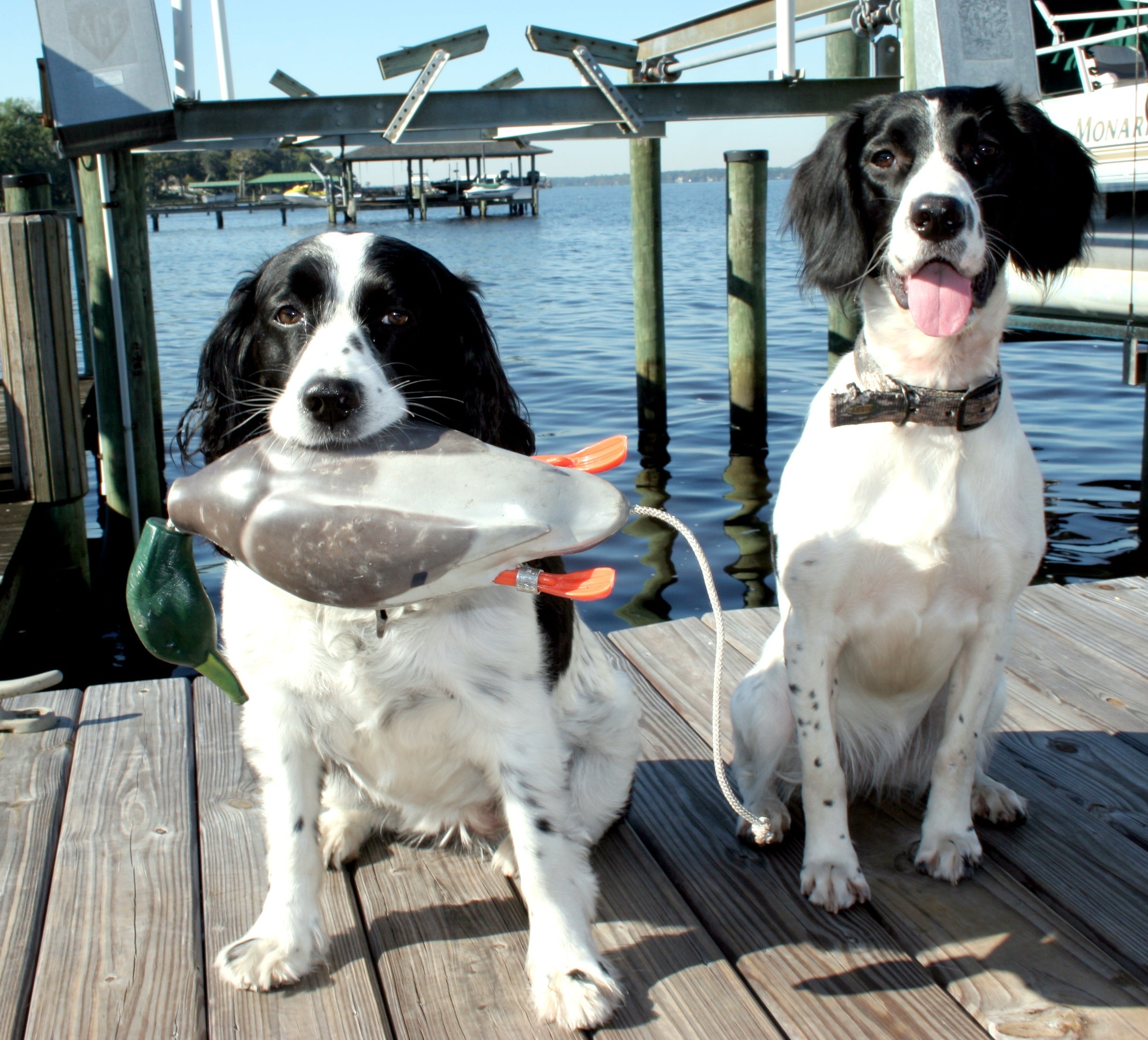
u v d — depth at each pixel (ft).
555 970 6.63
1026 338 28.66
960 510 7.67
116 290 21.11
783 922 7.47
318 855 7.28
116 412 21.85
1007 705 10.36
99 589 19.79
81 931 7.36
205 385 8.15
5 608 15.29
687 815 8.87
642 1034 6.38
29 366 17.49
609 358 37.42
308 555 5.89
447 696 7.06
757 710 8.75
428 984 6.87
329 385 6.23
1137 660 11.10
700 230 131.03
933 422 7.63
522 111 22.93
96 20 19.12
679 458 25.80
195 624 6.46
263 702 7.14
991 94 8.38
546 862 6.98
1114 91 20.62
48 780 9.32
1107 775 9.16
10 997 6.72
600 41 23.67
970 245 7.43
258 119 21.62
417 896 7.82
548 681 7.37
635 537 20.58
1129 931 7.20
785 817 8.54
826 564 7.89
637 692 10.96
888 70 27.94
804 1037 6.33
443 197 203.72
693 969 6.95
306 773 7.29
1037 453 23.70
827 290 8.55
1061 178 8.55
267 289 7.57
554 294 59.72
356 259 7.34
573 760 8.18
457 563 5.73
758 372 27.86
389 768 7.50
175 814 8.80
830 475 7.93
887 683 8.58
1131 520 19.88
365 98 22.02
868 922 7.45
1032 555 7.89
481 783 7.82
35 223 17.10
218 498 6.13
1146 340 20.43
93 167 21.40
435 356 7.72
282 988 6.79
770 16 28.66
